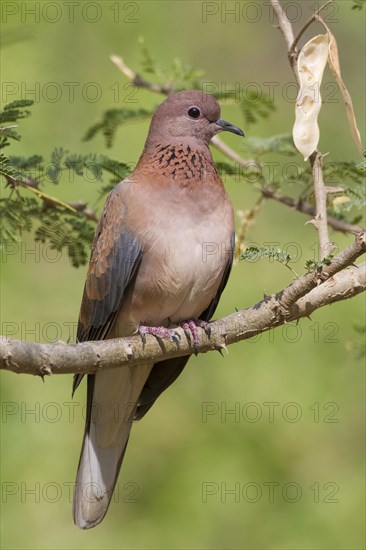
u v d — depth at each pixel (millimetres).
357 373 12109
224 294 12344
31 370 6684
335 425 12102
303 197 9984
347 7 14625
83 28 13570
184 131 9039
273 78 15039
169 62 13781
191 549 11672
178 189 8711
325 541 11461
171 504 11953
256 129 13570
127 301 8891
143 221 8609
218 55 14914
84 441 9297
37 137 12789
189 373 12469
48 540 11812
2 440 11891
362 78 14898
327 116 14383
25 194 11398
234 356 12359
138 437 12320
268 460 12023
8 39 9891
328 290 7352
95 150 12836
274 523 11727
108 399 9266
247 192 13023
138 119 9891
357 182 9227
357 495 11727
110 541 11883
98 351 7168
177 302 8797
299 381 12133
